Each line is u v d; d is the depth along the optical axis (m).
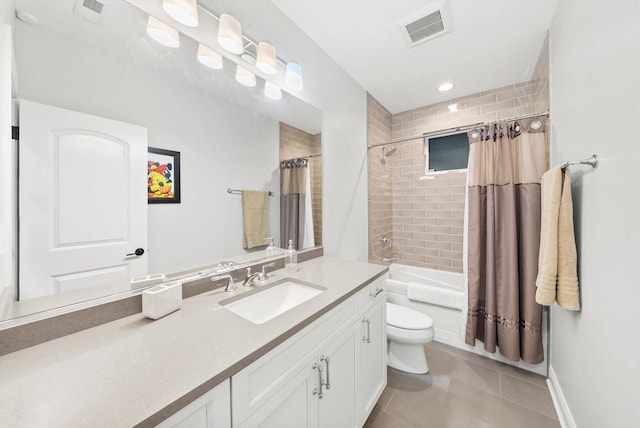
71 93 0.85
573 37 1.27
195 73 1.21
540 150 1.73
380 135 2.85
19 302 0.75
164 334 0.80
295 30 1.68
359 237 2.46
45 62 0.79
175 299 0.97
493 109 2.54
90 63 0.89
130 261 1.01
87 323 0.83
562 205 1.20
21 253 0.75
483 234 1.96
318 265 1.70
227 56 1.31
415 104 2.89
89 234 0.90
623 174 0.82
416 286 2.25
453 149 2.77
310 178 1.89
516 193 1.83
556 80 1.56
